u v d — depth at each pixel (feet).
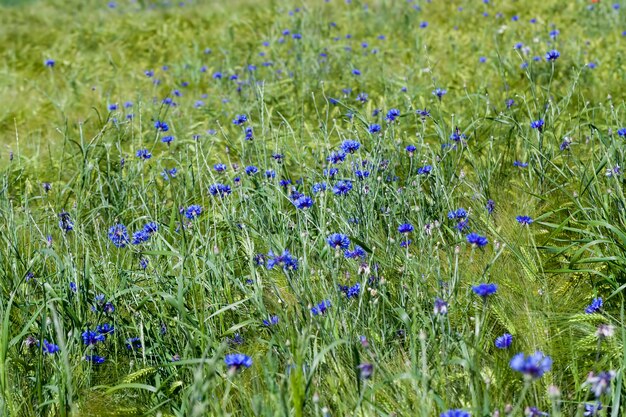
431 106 18.81
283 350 8.20
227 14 36.09
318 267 10.05
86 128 21.17
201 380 7.68
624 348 7.43
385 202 12.05
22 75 29.17
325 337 8.28
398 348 8.70
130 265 10.69
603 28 25.81
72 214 12.66
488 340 8.58
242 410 7.73
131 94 24.00
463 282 9.96
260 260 10.05
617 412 6.84
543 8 29.48
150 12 39.65
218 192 11.39
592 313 8.73
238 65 26.99
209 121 20.34
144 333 9.46
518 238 10.93
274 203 11.75
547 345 8.49
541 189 12.75
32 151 19.53
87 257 9.46
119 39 32.91
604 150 11.75
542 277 10.05
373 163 11.89
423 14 31.91
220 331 9.41
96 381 8.98
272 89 22.02
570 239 10.83
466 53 24.81
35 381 8.60
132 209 13.00
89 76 26.66
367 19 32.17
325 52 26.12
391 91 21.08
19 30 37.09
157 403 8.34
